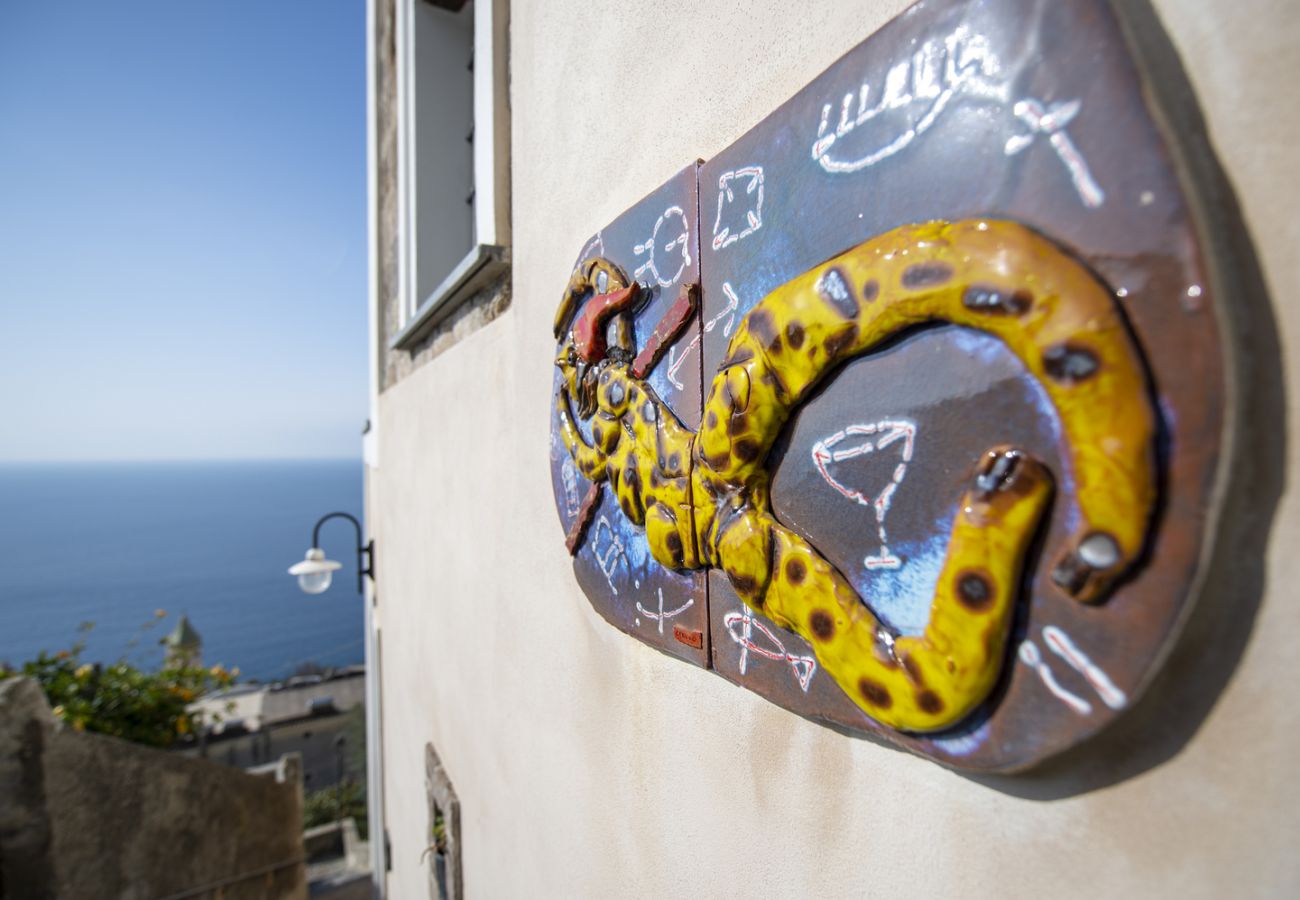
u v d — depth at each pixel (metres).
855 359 0.68
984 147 0.55
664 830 1.11
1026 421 0.52
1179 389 0.43
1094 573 0.47
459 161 2.93
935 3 0.60
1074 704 0.49
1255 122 0.44
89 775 4.98
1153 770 0.49
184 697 7.82
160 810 5.31
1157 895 0.49
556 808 1.56
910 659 0.60
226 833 5.74
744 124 0.90
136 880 5.15
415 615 3.22
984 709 0.56
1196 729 0.47
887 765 0.71
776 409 0.76
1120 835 0.51
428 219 2.86
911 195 0.62
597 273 1.22
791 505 0.77
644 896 1.17
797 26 0.81
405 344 3.18
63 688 6.91
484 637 2.11
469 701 2.29
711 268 0.92
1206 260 0.42
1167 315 0.44
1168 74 0.48
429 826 2.84
